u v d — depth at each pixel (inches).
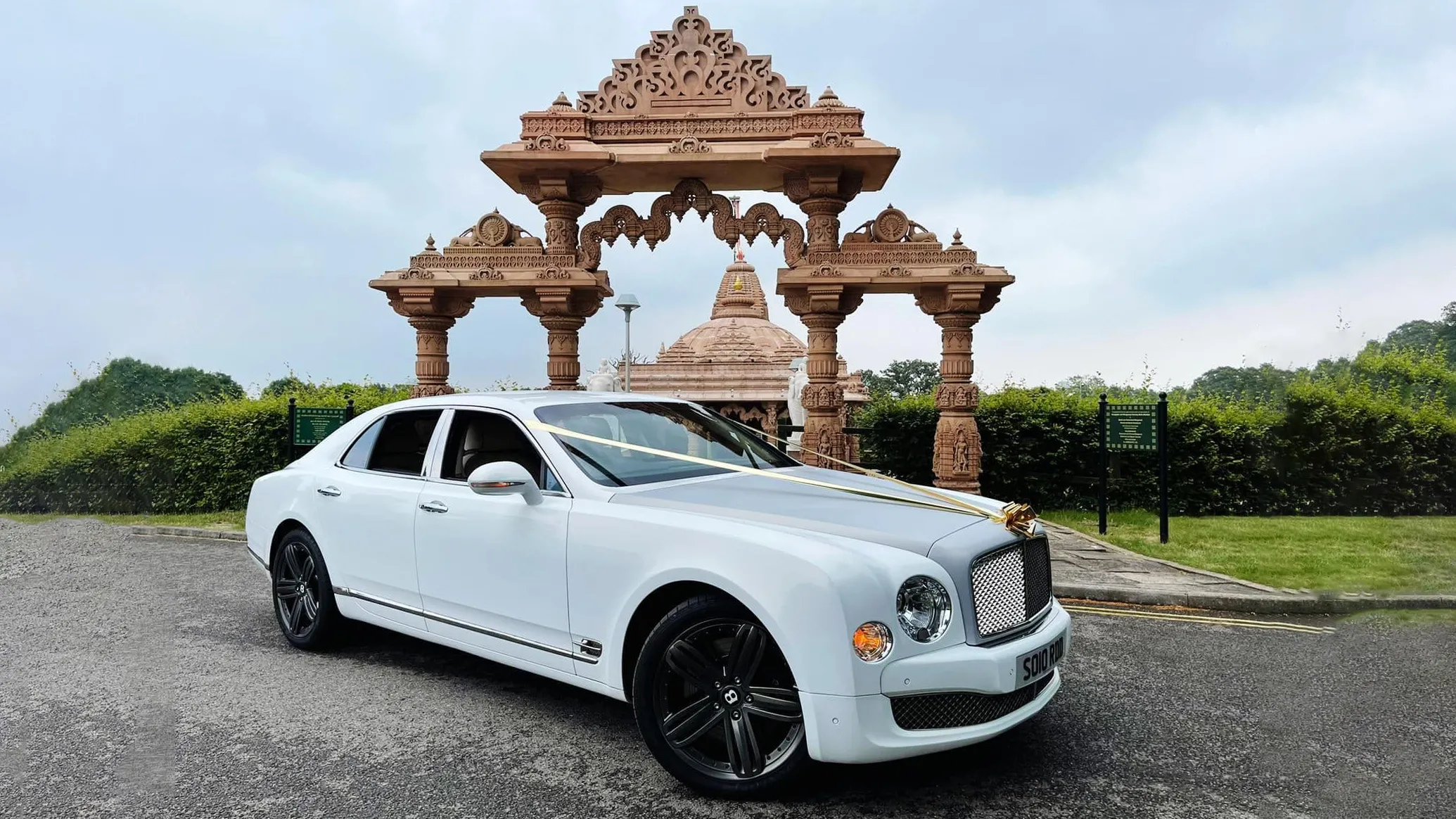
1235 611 234.1
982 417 459.2
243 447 417.4
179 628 201.0
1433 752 134.4
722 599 116.9
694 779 118.4
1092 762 130.4
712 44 325.1
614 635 127.5
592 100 327.3
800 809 114.8
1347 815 113.5
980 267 311.1
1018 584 124.9
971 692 111.8
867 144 305.7
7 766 126.6
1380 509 457.4
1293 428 452.1
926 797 118.4
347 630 187.3
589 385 579.2
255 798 117.3
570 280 324.8
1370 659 185.2
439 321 337.7
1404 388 483.2
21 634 188.5
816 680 107.5
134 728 141.6
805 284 318.0
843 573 108.8
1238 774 126.3
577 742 137.5
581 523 134.0
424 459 167.9
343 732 141.4
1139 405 352.2
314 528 183.2
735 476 154.3
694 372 635.5
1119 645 197.8
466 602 150.6
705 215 335.0
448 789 120.5
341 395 482.9
